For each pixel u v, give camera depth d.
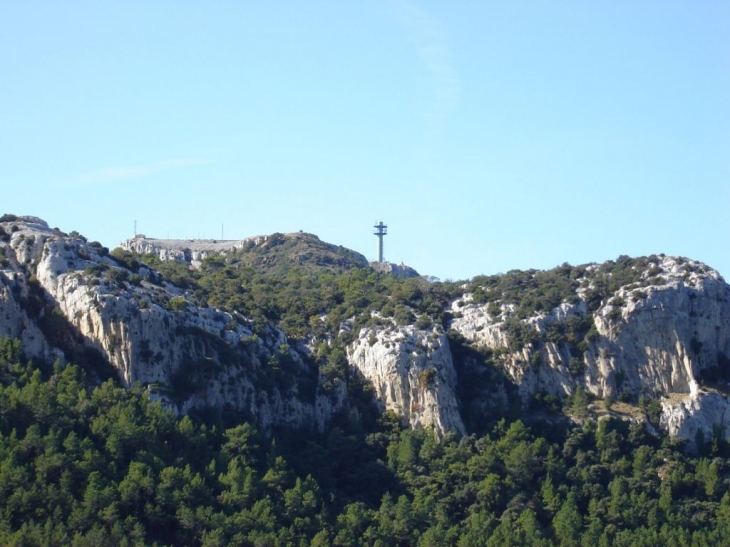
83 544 194.12
